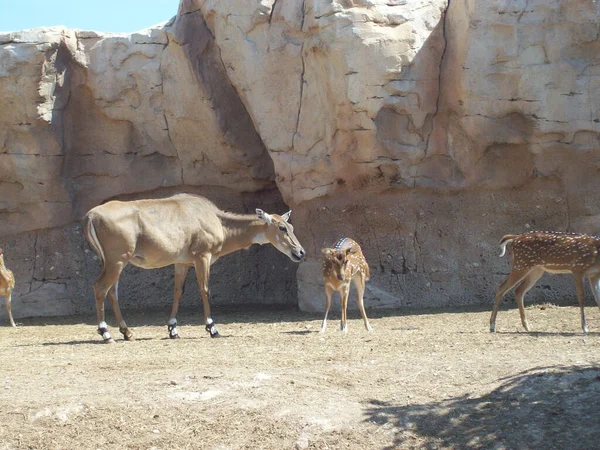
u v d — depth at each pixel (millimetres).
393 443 6270
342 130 13047
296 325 11844
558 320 10805
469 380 7242
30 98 14273
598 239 9414
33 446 6332
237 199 15680
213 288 15859
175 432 6469
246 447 6281
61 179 15094
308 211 14000
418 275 13641
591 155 12664
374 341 9336
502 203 13336
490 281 13391
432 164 13406
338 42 12547
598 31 12195
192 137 14977
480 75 12508
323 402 6844
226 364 8125
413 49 12750
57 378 7684
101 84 14789
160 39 14578
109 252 10203
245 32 13570
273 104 13656
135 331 11898
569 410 6492
